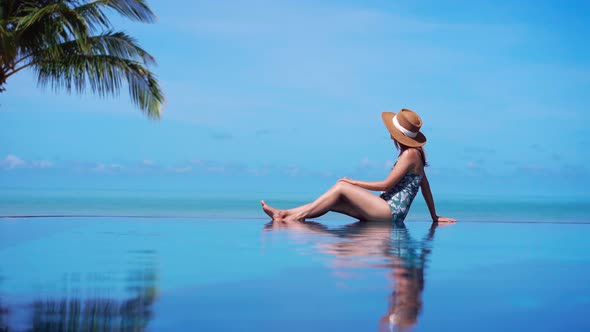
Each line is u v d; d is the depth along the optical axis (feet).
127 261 9.53
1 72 28.35
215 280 7.79
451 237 14.82
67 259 9.75
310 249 11.37
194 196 109.09
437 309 6.22
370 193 19.93
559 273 8.79
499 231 17.74
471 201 103.55
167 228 17.12
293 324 5.57
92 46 29.32
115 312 5.92
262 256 10.25
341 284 7.55
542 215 64.23
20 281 7.56
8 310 5.93
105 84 30.07
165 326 5.42
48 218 23.29
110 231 15.85
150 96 30.83
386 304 6.42
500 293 7.12
